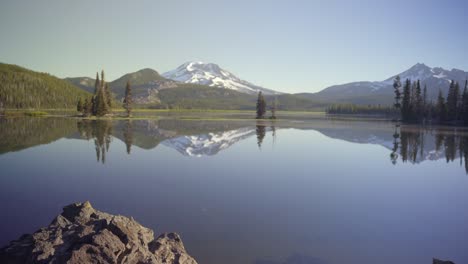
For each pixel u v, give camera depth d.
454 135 79.25
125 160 39.88
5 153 43.56
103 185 27.59
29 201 22.94
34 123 90.94
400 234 18.23
